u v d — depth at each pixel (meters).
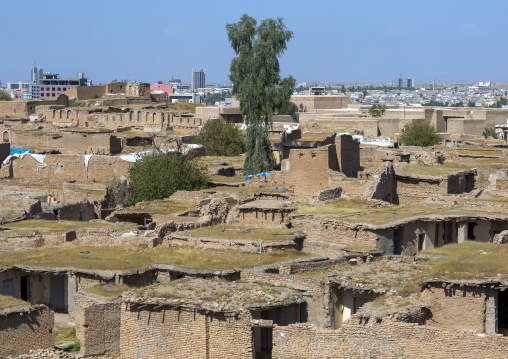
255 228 47.81
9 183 78.12
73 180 79.00
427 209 48.19
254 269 38.06
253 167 82.56
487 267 31.52
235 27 87.69
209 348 31.48
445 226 45.44
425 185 58.28
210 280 36.19
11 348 33.72
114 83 160.25
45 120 130.75
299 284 35.22
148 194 68.94
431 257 36.81
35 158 82.38
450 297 30.67
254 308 32.47
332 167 62.78
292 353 30.11
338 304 34.75
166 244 45.06
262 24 87.31
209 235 45.50
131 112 124.19
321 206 50.09
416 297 31.89
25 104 141.62
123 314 33.16
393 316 29.70
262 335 32.34
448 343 27.86
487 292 30.20
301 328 30.00
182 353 31.88
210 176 73.69
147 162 71.56
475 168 64.50
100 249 44.53
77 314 37.12
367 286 33.47
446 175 58.56
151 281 40.03
